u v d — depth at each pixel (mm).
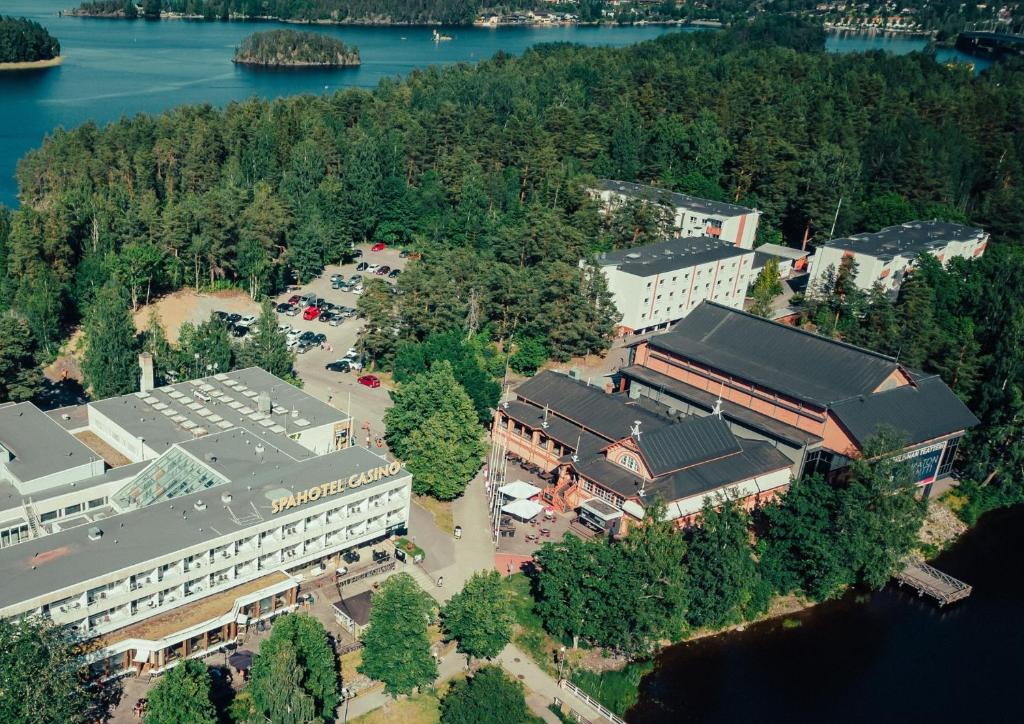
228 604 127938
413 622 120438
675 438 165625
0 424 156000
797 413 179875
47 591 112250
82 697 106438
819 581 153750
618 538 154500
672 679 137250
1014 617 160250
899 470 158125
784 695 136500
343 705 120250
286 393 179625
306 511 136500
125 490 143000
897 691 140125
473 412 171250
